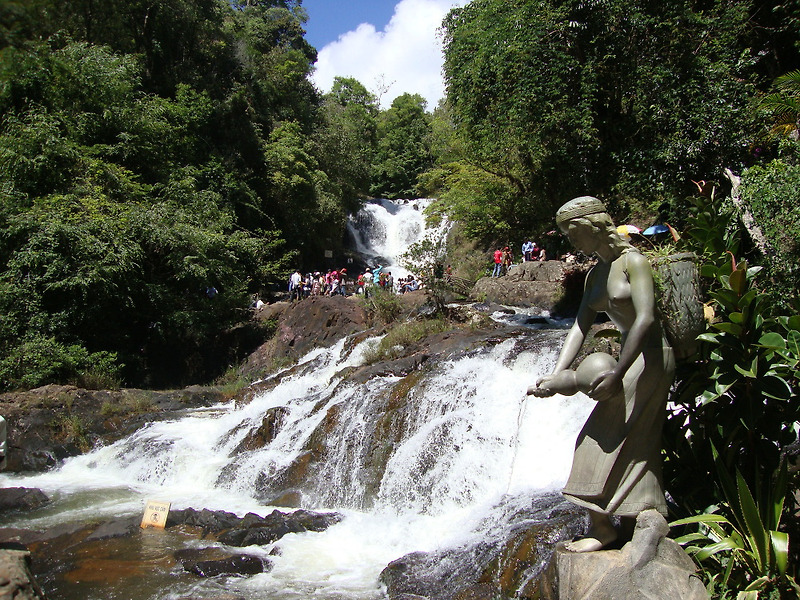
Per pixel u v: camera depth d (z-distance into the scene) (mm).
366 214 44125
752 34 15852
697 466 4996
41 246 17438
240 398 15328
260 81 37219
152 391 16312
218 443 12195
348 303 20625
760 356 4645
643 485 4227
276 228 34188
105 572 6812
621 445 4215
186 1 31578
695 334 4465
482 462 8641
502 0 17219
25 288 17031
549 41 15336
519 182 21812
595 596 4031
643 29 14273
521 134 15758
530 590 5332
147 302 20016
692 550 4391
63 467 12648
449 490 8531
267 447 11398
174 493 10461
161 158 24734
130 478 11719
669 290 4398
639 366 4219
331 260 38500
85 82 22094
